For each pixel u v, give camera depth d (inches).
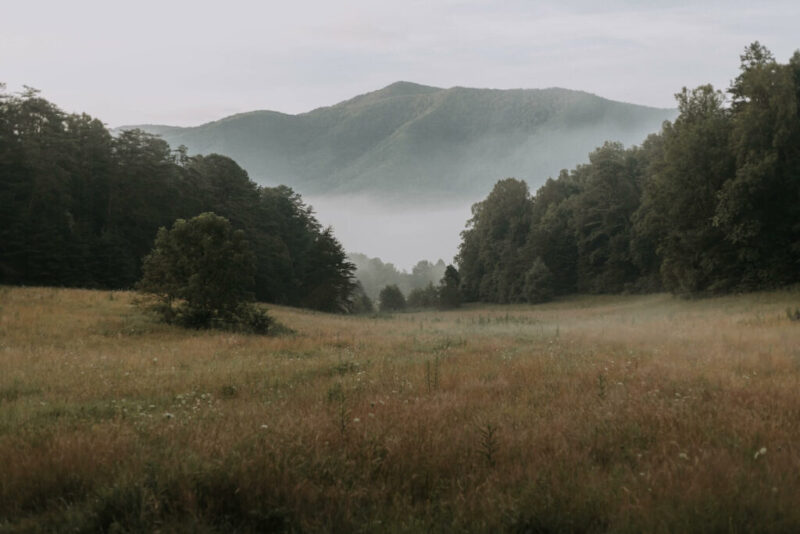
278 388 390.3
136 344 753.6
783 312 1101.7
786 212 1737.2
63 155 2305.6
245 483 170.2
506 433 233.3
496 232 4571.9
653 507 152.1
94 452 199.9
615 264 3412.9
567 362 498.6
